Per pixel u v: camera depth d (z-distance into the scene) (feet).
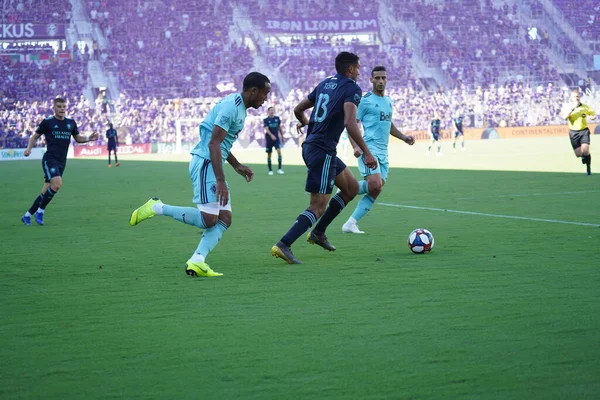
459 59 265.54
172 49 249.34
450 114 246.06
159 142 227.81
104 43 246.88
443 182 90.02
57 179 56.80
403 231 48.60
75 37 245.24
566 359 19.89
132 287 31.19
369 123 48.80
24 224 57.57
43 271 35.73
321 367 19.66
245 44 255.91
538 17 282.77
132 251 42.22
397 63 260.42
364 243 43.55
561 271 32.83
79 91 234.17
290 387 18.15
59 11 245.86
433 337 22.33
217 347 21.72
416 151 186.60
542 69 268.21
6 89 229.86
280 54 254.47
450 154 163.94
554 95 257.55
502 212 57.93
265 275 33.47
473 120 247.70
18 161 203.72
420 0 274.98
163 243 45.34
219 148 32.37
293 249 41.78
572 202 64.28
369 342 21.95
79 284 32.12
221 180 32.37
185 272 34.63
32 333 23.71
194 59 248.11
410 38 267.80
